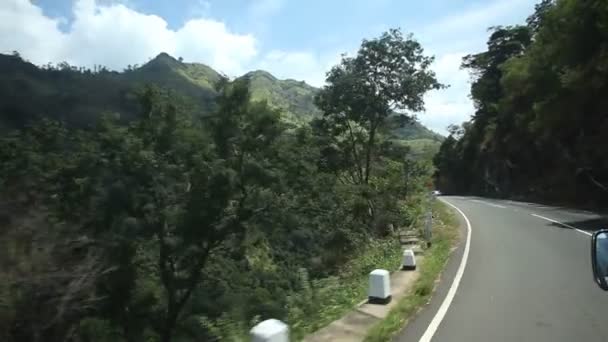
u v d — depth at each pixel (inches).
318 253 1148.5
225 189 802.8
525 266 485.4
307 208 1093.8
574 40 1051.3
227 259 1002.7
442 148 3297.2
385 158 1557.6
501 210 1170.6
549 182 1556.3
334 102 1498.5
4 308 412.2
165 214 776.3
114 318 742.5
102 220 732.0
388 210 1203.9
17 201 497.0
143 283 816.9
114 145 806.5
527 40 2554.1
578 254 538.9
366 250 792.9
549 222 856.3
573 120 1254.9
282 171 928.3
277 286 1028.5
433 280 432.5
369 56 1456.7
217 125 888.3
